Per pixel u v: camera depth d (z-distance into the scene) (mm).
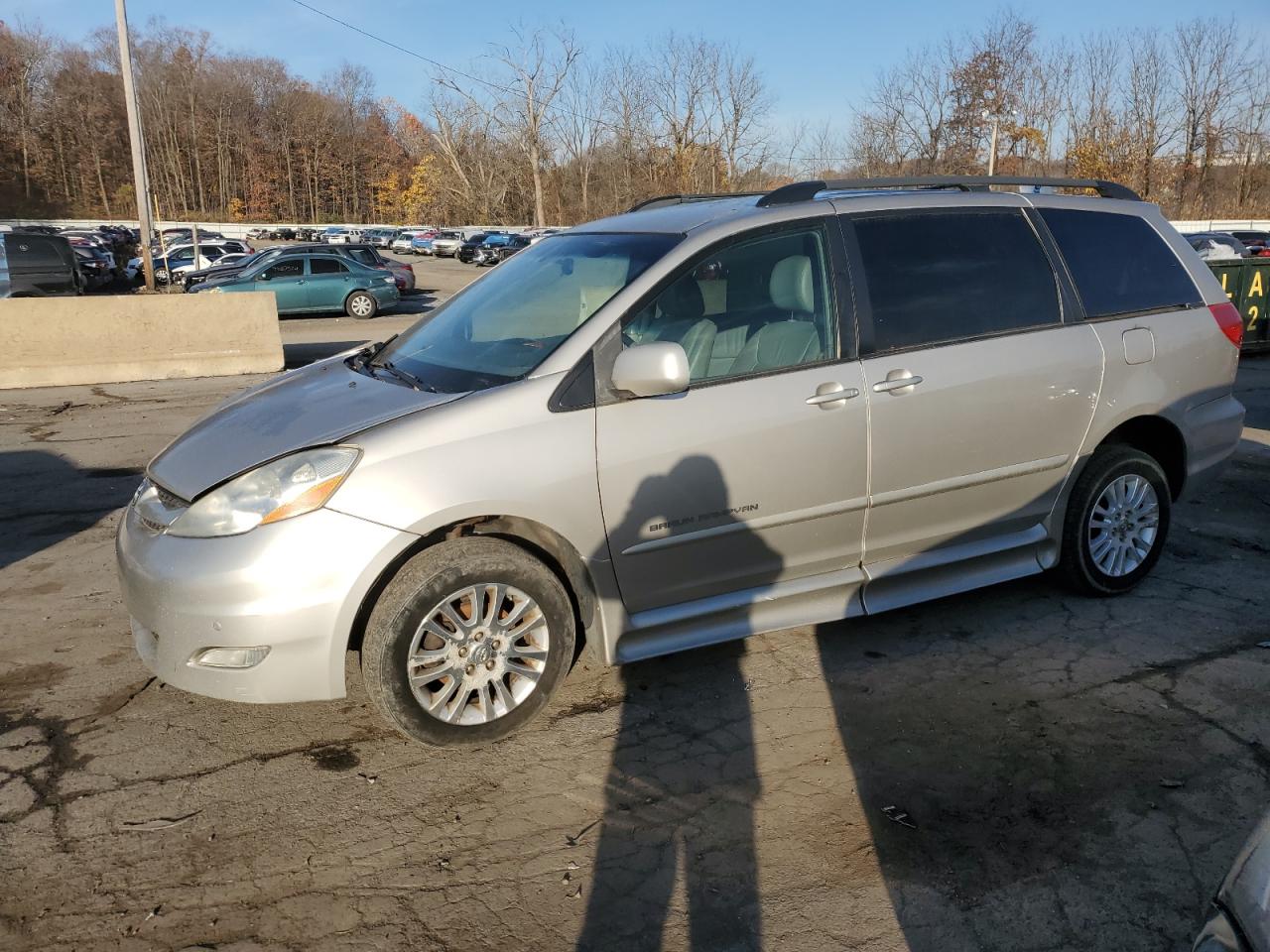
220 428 3504
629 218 4266
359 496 3049
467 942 2463
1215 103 46531
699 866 2744
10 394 11172
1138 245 4543
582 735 3445
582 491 3299
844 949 2430
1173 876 2678
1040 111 43156
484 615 3305
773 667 3941
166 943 2459
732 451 3502
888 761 3254
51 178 86938
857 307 3781
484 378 3438
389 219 92688
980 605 4535
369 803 3051
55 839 2863
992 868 2719
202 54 91625
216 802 3051
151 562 3104
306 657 3047
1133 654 4004
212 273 24656
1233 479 6676
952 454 3926
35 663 4016
